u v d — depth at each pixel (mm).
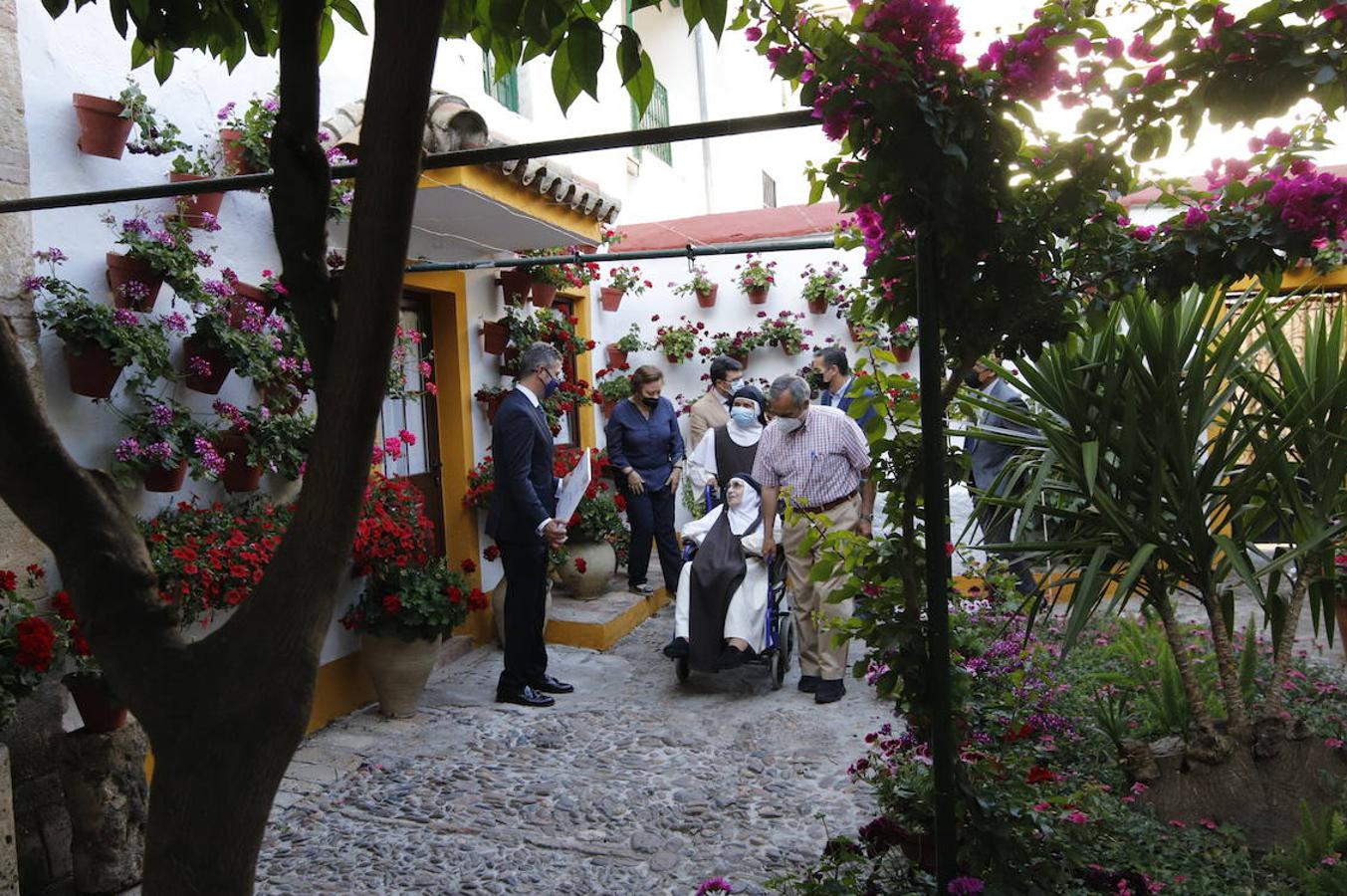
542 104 8422
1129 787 3646
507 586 5688
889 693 2705
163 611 1578
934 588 2514
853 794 4359
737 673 6246
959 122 2082
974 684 3787
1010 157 2234
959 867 2641
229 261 4719
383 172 1444
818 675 5664
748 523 5812
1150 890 2859
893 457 2775
